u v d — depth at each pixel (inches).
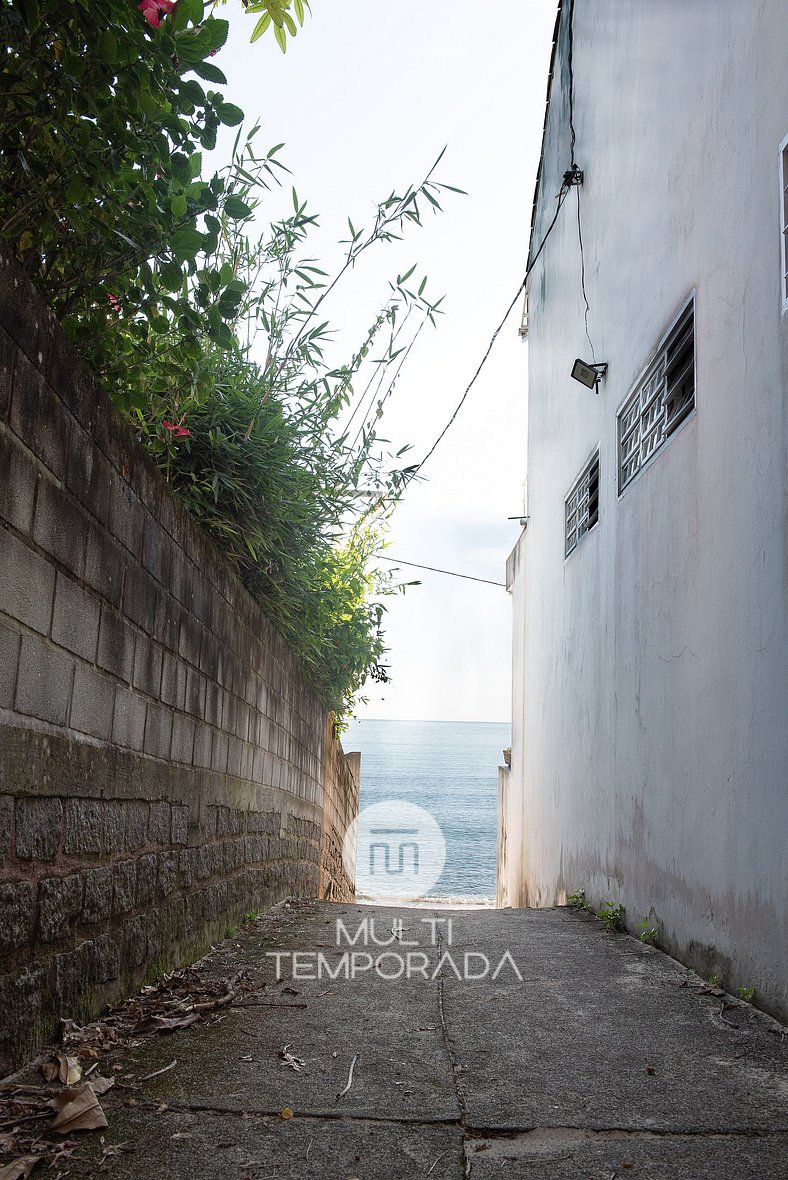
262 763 244.8
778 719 136.6
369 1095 99.3
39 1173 77.6
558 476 348.5
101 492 121.0
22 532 96.4
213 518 203.2
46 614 103.3
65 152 107.0
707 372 171.3
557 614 346.6
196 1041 117.6
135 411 156.2
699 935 171.3
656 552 205.5
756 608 146.0
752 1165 83.0
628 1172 81.2
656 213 207.5
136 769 137.7
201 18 107.0
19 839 96.6
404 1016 134.9
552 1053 117.0
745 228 152.9
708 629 169.2
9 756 93.7
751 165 150.6
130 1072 103.8
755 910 144.4
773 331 140.8
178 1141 85.3
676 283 191.8
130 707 134.6
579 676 299.6
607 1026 131.3
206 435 196.2
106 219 118.6
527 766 424.8
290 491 227.5
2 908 92.4
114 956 128.3
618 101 245.9
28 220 112.7
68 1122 86.5
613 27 251.6
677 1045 121.6
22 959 98.0
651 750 208.4
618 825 240.4
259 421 209.3
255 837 235.9
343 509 255.8
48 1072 96.4
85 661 115.9
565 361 331.9
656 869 202.8
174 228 120.0
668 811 194.1
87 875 117.1
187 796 168.1
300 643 299.9
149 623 143.3
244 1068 107.0
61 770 108.1
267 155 158.1
